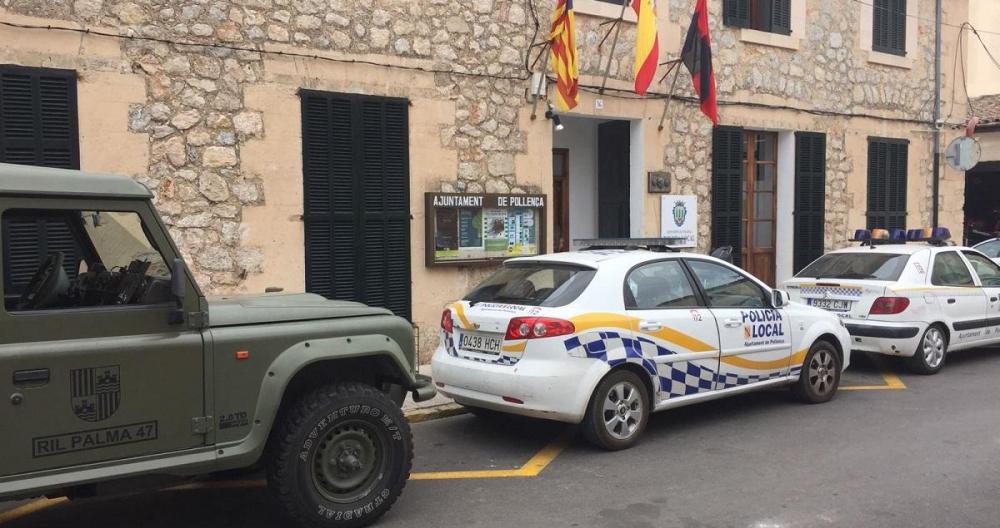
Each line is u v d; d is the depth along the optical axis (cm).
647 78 976
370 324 468
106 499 511
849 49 1341
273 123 797
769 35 1216
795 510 472
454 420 705
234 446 411
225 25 770
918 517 459
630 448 607
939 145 1505
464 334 620
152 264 404
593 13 1020
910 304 855
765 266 1291
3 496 346
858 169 1369
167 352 390
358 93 848
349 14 839
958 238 1558
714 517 462
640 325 603
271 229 801
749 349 680
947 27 1519
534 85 970
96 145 710
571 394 563
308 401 438
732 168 1192
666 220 1125
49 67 686
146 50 732
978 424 668
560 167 1170
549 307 578
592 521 459
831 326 757
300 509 427
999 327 959
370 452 455
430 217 895
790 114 1260
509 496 505
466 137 927
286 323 440
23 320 355
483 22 934
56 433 361
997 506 475
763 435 641
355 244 855
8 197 354
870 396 781
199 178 762
